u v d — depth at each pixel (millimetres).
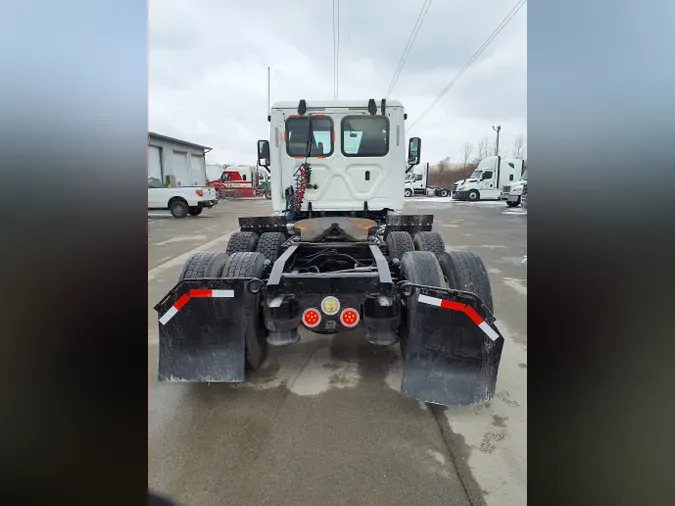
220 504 1888
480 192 28875
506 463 2137
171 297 2613
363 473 2074
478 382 2420
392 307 2740
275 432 2418
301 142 5137
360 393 2865
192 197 16172
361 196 5254
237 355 2617
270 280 2754
